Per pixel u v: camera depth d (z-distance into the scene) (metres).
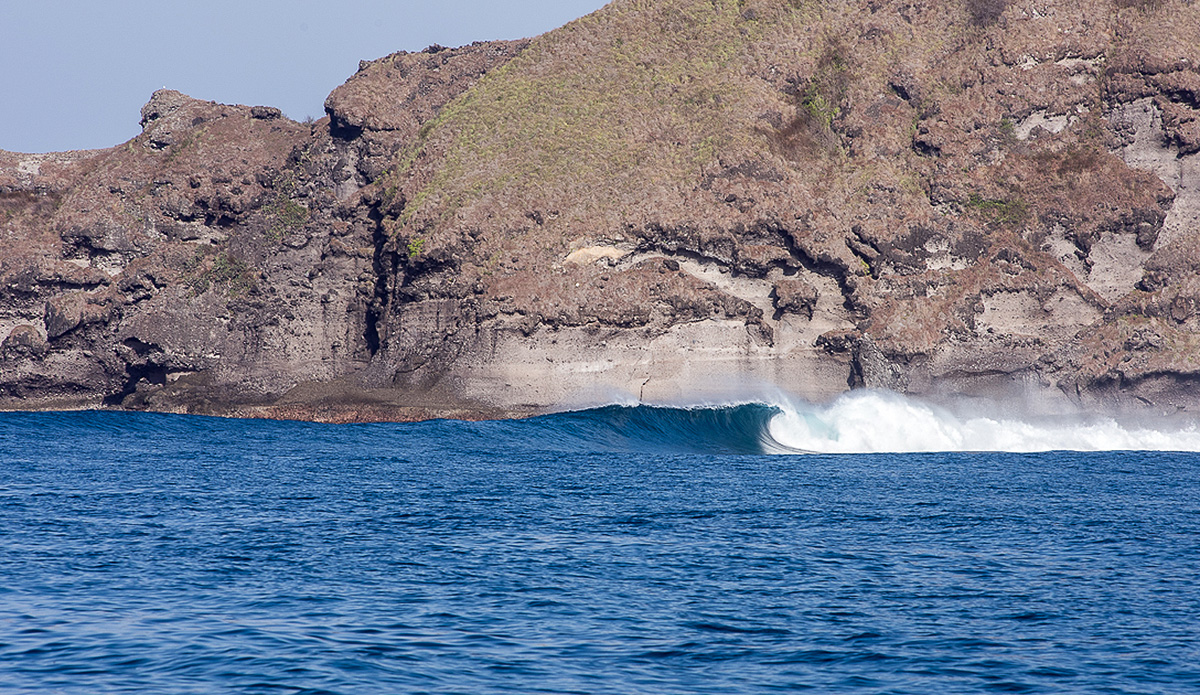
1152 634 69.75
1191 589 81.75
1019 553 95.06
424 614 72.06
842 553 94.31
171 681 58.00
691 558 91.31
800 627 70.62
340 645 64.56
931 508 122.06
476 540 98.00
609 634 68.38
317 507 117.56
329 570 84.88
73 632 66.62
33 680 58.03
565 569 86.31
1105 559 92.56
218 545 94.50
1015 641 68.00
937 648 66.38
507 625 69.75
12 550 90.69
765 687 59.22
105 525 103.75
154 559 88.25
